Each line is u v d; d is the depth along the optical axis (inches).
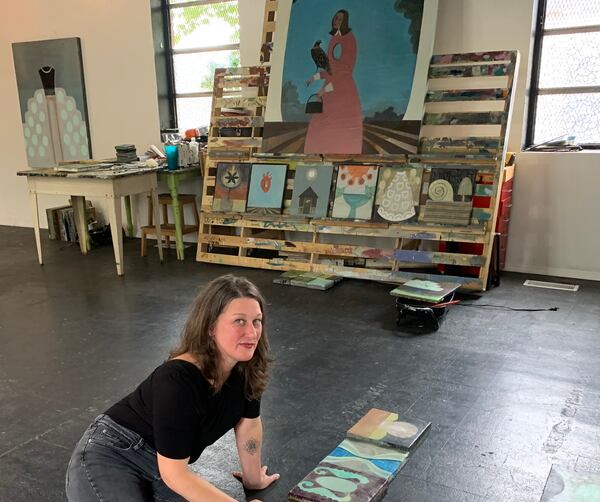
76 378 119.2
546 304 154.5
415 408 102.2
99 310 160.2
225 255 202.7
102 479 62.7
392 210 175.3
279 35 196.4
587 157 171.3
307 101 190.7
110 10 240.5
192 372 62.1
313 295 167.2
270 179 194.5
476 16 178.2
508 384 110.0
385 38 180.4
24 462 89.9
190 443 61.9
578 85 178.7
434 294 141.9
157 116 243.6
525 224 183.9
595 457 86.2
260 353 69.7
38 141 273.6
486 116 169.0
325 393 109.0
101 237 242.4
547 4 177.2
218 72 207.2
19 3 259.9
